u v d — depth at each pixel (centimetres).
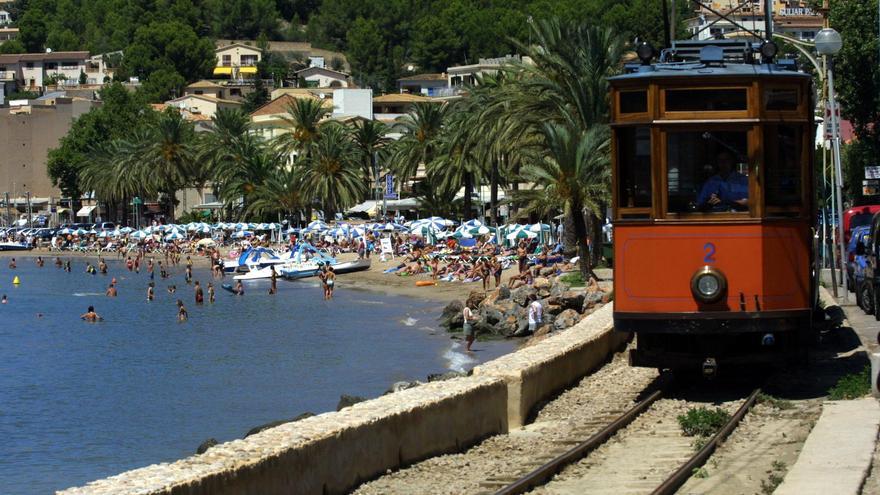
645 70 2370
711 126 2303
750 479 1658
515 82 6969
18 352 5953
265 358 5378
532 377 2398
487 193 13562
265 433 1678
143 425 3738
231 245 14200
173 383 4691
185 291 9956
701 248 2302
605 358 3134
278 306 8138
